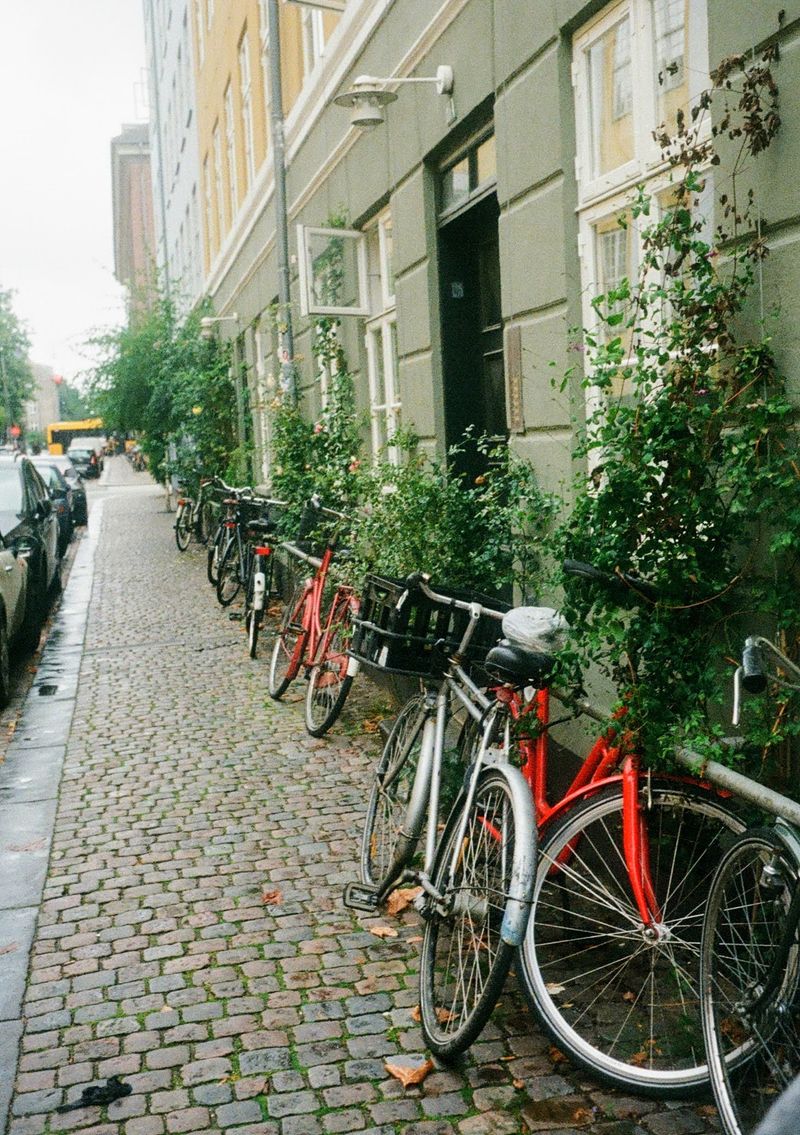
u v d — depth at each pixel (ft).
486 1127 9.31
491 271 21.93
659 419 11.14
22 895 14.34
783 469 10.68
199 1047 10.62
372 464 28.40
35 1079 10.18
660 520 11.28
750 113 11.14
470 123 20.38
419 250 23.36
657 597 11.40
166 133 102.78
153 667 28.68
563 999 10.93
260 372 50.72
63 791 18.65
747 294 11.35
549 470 17.21
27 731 23.09
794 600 10.57
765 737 10.54
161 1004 11.46
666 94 13.65
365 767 19.31
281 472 32.22
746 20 11.14
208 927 13.24
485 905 10.29
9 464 36.04
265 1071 10.19
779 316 10.87
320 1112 9.56
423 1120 9.42
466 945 10.73
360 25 26.81
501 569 18.39
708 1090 9.34
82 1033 10.94
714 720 12.28
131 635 33.58
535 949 10.28
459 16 19.89
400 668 12.87
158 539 64.95
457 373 22.98
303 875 14.73
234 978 11.97
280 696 24.35
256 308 50.49
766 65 10.85
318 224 34.09
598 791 11.06
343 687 20.42
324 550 24.39
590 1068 9.74
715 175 11.87
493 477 19.38
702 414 11.10
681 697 11.16
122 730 22.59
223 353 61.98
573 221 16.15
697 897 10.52
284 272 36.04
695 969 10.33
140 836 16.37
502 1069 10.12
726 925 9.10
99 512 90.43
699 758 10.27
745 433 10.66
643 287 11.91
